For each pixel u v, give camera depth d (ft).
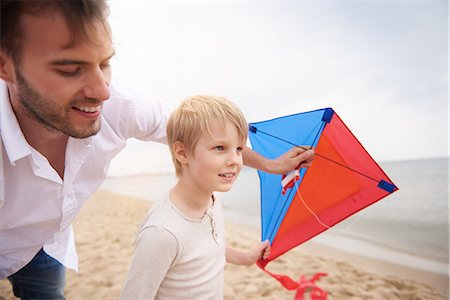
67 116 3.07
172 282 3.59
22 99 3.09
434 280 9.05
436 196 19.13
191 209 3.73
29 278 5.48
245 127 3.74
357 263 10.62
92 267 10.81
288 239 5.56
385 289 8.75
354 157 4.89
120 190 39.27
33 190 3.96
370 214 16.69
